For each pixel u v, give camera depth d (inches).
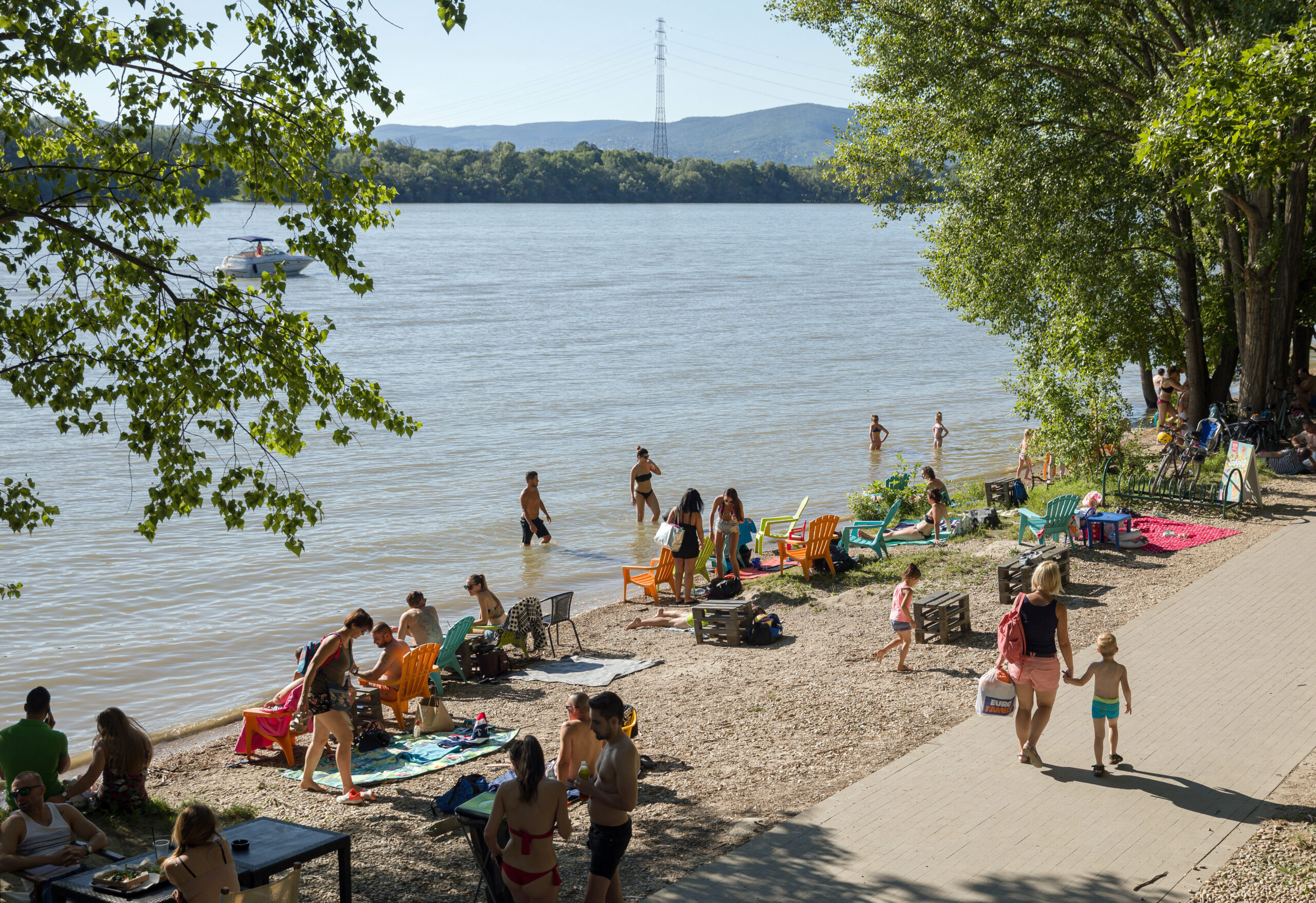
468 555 820.6
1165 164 497.4
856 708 429.7
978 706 359.3
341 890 270.2
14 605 683.4
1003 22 834.2
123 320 371.2
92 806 359.9
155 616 668.7
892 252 5767.7
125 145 347.3
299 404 358.3
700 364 1908.2
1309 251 998.4
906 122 973.2
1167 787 327.9
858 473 1107.3
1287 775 332.8
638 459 911.0
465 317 2637.8
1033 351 983.0
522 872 242.5
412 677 450.0
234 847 255.9
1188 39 824.9
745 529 738.8
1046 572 345.7
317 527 885.2
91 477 1067.3
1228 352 1064.2
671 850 303.9
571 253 5241.1
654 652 555.8
